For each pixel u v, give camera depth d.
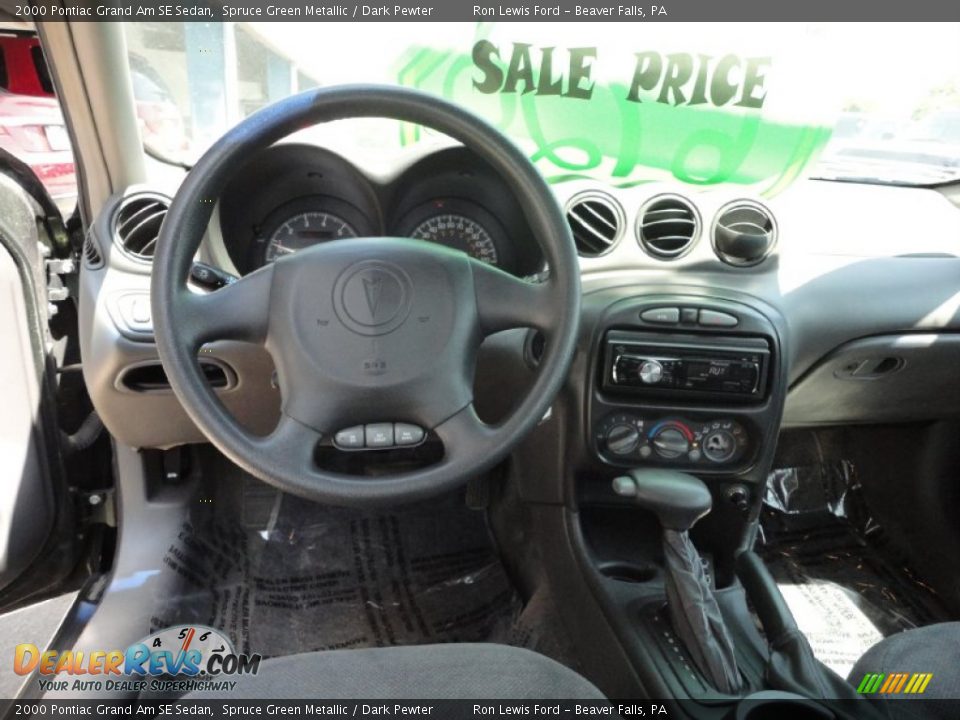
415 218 1.25
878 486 1.76
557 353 0.88
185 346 0.84
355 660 0.90
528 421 0.87
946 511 1.57
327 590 1.53
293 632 1.42
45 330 1.27
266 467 0.84
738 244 1.23
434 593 1.54
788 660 1.10
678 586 1.13
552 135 1.25
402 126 1.15
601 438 1.29
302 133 1.13
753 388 1.23
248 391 1.26
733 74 1.16
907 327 1.33
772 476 1.83
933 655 0.97
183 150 1.31
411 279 0.89
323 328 0.88
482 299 0.92
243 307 0.89
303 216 1.23
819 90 1.18
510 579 1.57
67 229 1.37
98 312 1.17
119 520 1.42
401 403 0.88
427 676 0.87
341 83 0.85
